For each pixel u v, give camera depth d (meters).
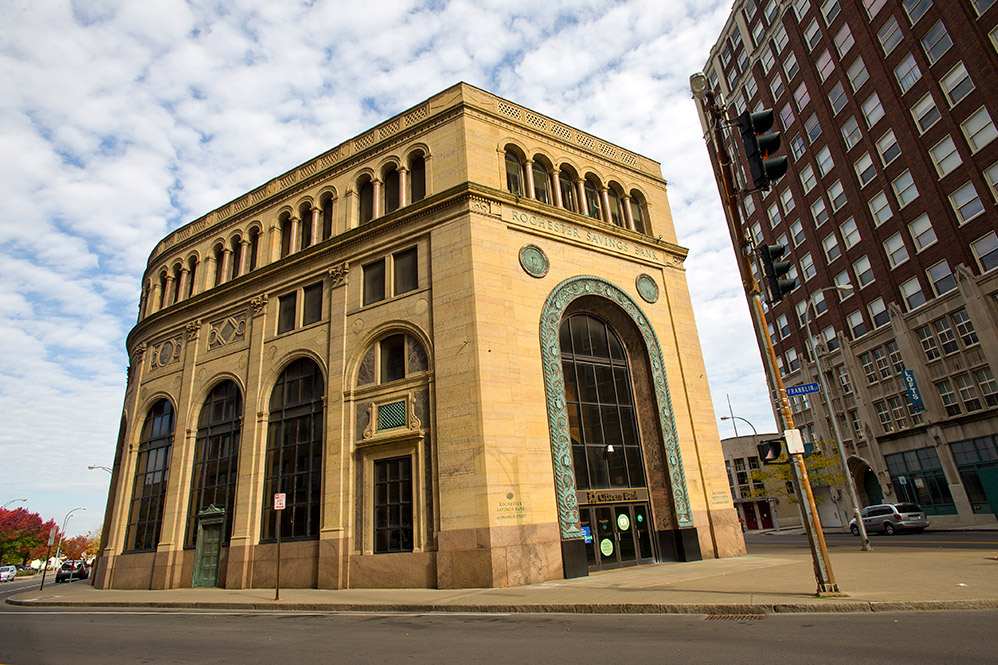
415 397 18.33
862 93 38.44
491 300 18.42
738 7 52.41
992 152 29.81
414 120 22.56
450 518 16.42
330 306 21.67
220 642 9.48
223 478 23.02
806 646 6.75
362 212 23.11
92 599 20.14
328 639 9.33
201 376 25.34
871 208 38.19
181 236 30.34
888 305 36.41
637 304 22.78
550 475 17.78
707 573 15.33
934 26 32.88
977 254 30.78
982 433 30.53
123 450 28.31
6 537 85.50
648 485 20.80
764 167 9.64
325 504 18.91
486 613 11.88
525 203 20.61
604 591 13.18
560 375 19.41
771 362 11.27
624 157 26.16
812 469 36.78
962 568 12.42
